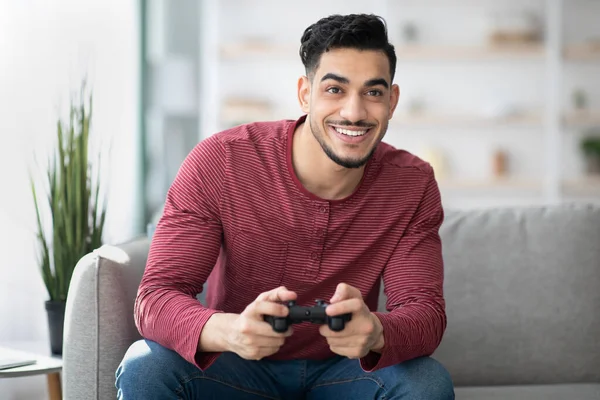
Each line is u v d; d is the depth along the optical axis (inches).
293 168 66.2
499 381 78.6
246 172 66.1
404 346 60.0
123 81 165.0
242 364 66.6
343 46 61.1
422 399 60.0
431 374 61.2
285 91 228.5
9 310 136.5
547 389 75.6
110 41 161.5
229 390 65.1
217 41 221.3
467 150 229.1
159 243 64.4
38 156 136.9
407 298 65.4
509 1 225.6
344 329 55.4
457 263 80.5
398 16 226.8
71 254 89.0
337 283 67.9
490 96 224.8
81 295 67.8
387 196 67.5
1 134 136.2
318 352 68.7
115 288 68.2
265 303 54.3
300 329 67.2
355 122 61.0
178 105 197.6
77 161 91.4
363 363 60.6
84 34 152.9
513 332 78.7
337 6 228.5
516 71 226.5
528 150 229.0
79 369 67.4
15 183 136.0
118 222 165.8
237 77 228.2
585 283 79.8
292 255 66.4
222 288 69.4
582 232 81.4
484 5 225.9
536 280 79.8
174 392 60.3
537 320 78.9
